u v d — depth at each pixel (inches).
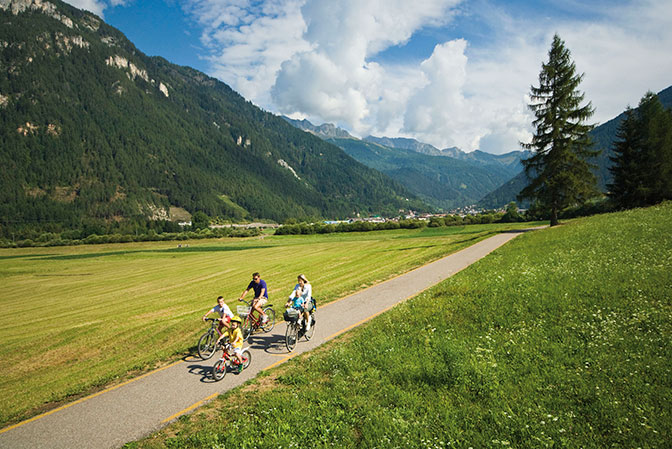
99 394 355.3
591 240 783.7
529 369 286.2
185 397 335.3
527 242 1035.3
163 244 4074.8
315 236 3821.4
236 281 1268.5
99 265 2422.5
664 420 200.4
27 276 2050.9
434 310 482.6
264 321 507.2
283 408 282.5
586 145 1492.4
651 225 811.4
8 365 551.5
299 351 429.4
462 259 989.8
